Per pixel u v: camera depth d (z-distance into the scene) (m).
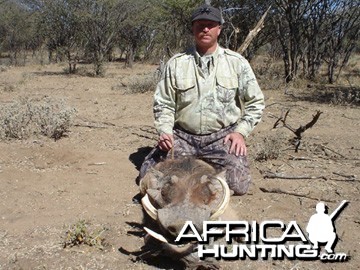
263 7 9.50
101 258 1.89
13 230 2.15
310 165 3.07
